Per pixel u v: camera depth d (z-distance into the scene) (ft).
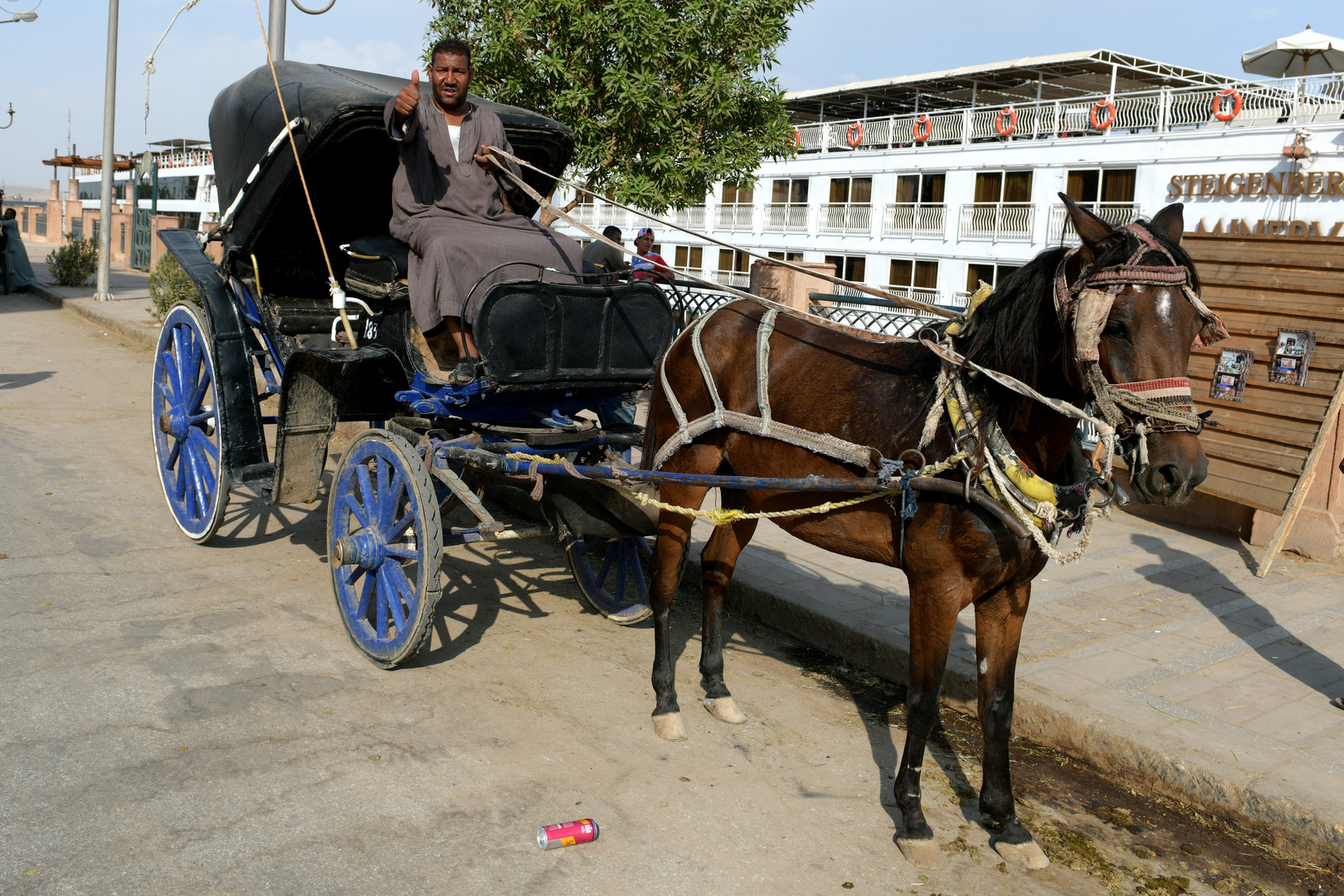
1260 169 74.74
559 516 16.31
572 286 15.21
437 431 16.10
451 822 11.35
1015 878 11.23
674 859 11.04
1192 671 16.10
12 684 13.67
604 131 37.01
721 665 14.92
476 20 36.27
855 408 11.86
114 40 59.06
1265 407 22.94
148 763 11.97
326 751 12.62
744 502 14.51
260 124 18.12
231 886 9.91
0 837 10.35
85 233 108.58
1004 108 93.09
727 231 123.54
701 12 36.37
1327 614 19.08
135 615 16.47
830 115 131.54
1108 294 9.09
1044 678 15.60
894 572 20.39
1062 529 10.93
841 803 12.51
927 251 99.71
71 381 37.01
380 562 14.99
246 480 18.13
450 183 16.37
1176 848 12.05
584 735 13.75
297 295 20.67
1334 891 11.27
